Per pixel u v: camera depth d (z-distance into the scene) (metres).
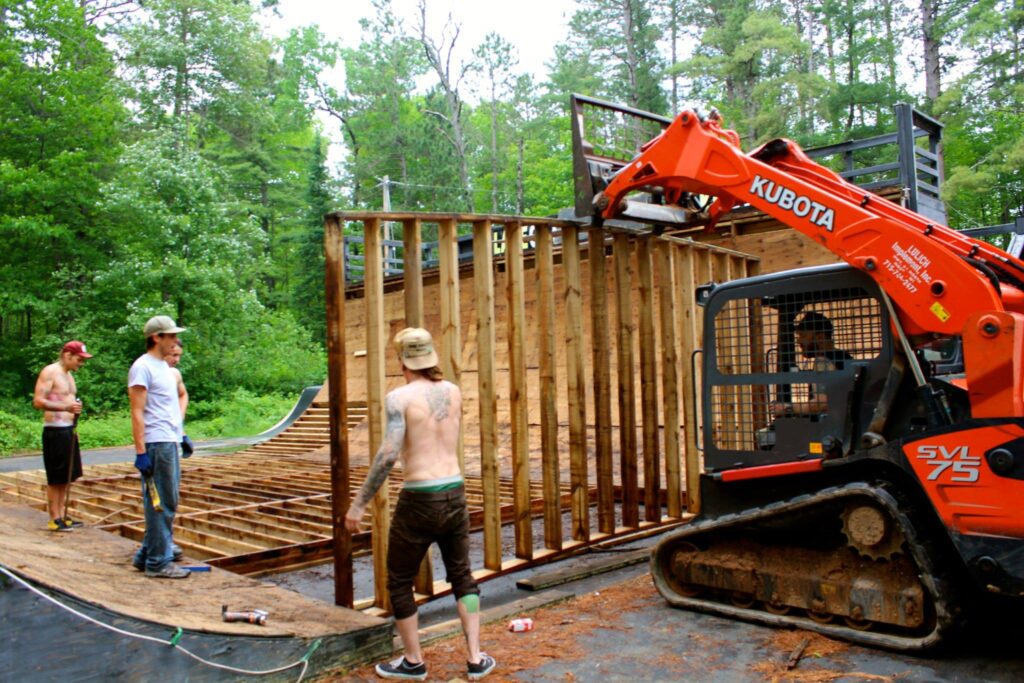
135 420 4.73
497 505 5.63
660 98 37.53
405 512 3.77
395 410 3.73
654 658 4.12
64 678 3.28
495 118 43.53
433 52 38.22
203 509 8.54
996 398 3.80
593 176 6.25
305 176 46.38
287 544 6.40
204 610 4.11
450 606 5.21
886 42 32.41
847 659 4.06
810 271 4.70
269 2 46.12
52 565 4.51
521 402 5.91
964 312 3.98
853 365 4.49
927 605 4.07
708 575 4.97
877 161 28.97
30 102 25.27
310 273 36.34
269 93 46.47
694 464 7.64
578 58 40.09
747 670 3.93
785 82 30.17
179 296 25.42
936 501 3.96
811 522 4.55
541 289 6.19
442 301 5.35
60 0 25.83
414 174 40.50
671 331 7.37
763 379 4.90
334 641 3.90
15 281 24.55
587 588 5.63
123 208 24.81
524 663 4.07
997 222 28.50
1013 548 3.69
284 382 28.77
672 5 39.69
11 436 18.91
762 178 4.93
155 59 37.66
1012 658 4.03
